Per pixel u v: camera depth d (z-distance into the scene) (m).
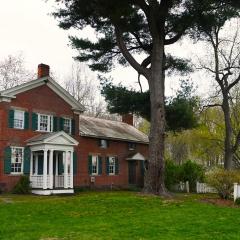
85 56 28.98
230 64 35.97
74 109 36.34
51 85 34.41
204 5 23.58
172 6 24.86
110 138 39.50
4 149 30.69
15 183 31.20
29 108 32.69
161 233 12.67
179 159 71.38
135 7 24.95
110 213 17.62
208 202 22.64
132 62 25.34
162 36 25.12
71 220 15.73
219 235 12.38
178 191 37.22
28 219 16.03
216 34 35.16
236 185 23.41
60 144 32.44
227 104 35.84
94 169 38.25
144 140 44.38
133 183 42.47
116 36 25.39
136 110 29.62
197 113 37.03
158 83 24.84
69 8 25.64
